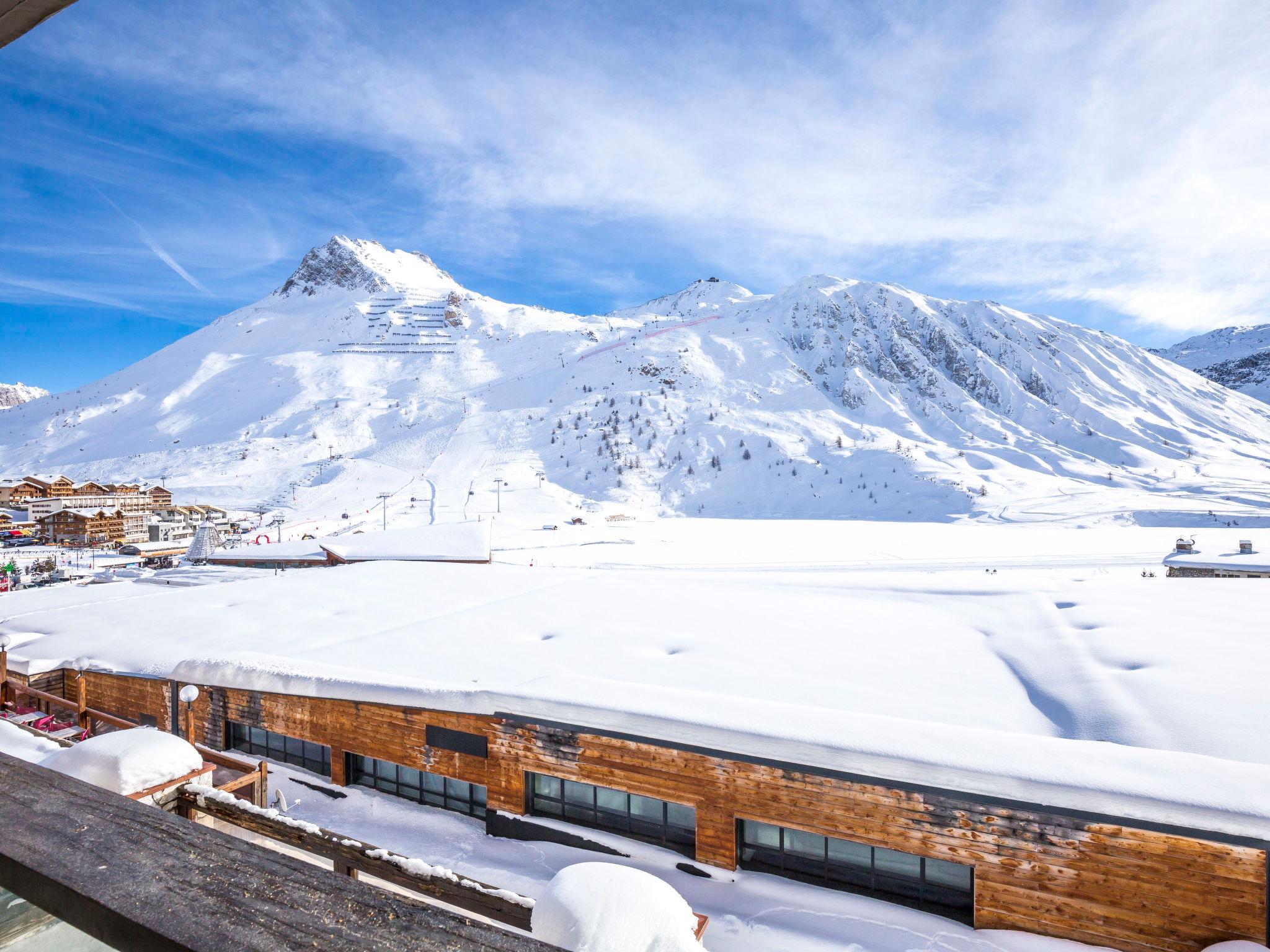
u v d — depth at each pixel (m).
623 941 2.55
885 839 10.27
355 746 14.43
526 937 1.11
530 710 12.60
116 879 1.27
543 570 29.22
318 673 14.85
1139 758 9.68
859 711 12.58
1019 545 101.75
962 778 9.73
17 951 1.79
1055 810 9.28
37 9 1.47
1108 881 9.12
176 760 5.54
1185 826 8.62
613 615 19.94
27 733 6.54
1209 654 14.40
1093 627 17.05
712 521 159.25
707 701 12.17
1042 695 13.13
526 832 12.74
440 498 172.88
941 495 196.88
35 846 1.39
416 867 4.95
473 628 18.95
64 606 24.72
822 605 20.81
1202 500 186.62
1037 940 9.36
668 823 11.94
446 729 13.48
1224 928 8.56
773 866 11.27
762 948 9.65
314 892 1.24
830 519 190.62
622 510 180.25
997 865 9.66
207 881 1.28
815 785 10.70
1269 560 42.50
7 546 105.62
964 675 14.41
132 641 19.20
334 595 24.86
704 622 19.03
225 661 15.77
